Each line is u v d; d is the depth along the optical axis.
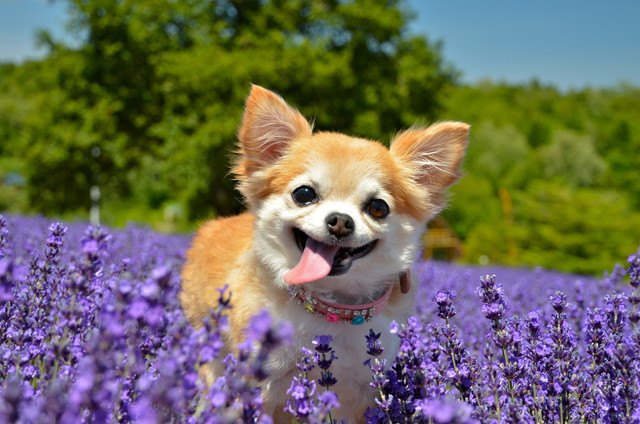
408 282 0.58
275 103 0.62
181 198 4.25
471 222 7.78
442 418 0.34
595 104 18.41
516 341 0.49
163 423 0.34
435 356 0.49
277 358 0.53
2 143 10.88
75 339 0.43
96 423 0.33
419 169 0.63
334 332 0.54
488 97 18.81
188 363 0.35
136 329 0.38
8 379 0.43
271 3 4.02
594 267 4.48
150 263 0.86
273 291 0.56
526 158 11.70
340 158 0.58
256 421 0.43
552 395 0.49
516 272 1.69
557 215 4.71
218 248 0.67
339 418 0.56
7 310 0.50
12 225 0.98
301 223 0.56
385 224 0.58
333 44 4.04
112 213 6.26
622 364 0.47
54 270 0.56
